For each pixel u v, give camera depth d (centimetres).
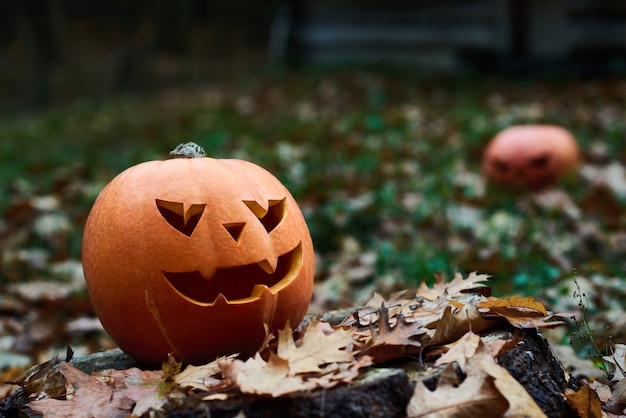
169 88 829
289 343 82
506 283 154
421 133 328
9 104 822
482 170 255
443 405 77
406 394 80
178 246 93
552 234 189
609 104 370
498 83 454
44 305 173
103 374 96
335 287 170
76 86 838
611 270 163
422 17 532
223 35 873
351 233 204
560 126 333
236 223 94
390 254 180
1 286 184
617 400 93
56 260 203
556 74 466
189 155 102
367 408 78
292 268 99
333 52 575
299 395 78
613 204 208
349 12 566
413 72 507
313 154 292
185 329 94
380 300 109
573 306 142
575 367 114
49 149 403
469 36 514
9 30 835
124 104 611
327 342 83
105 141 417
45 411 85
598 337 128
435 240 194
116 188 99
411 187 234
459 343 85
